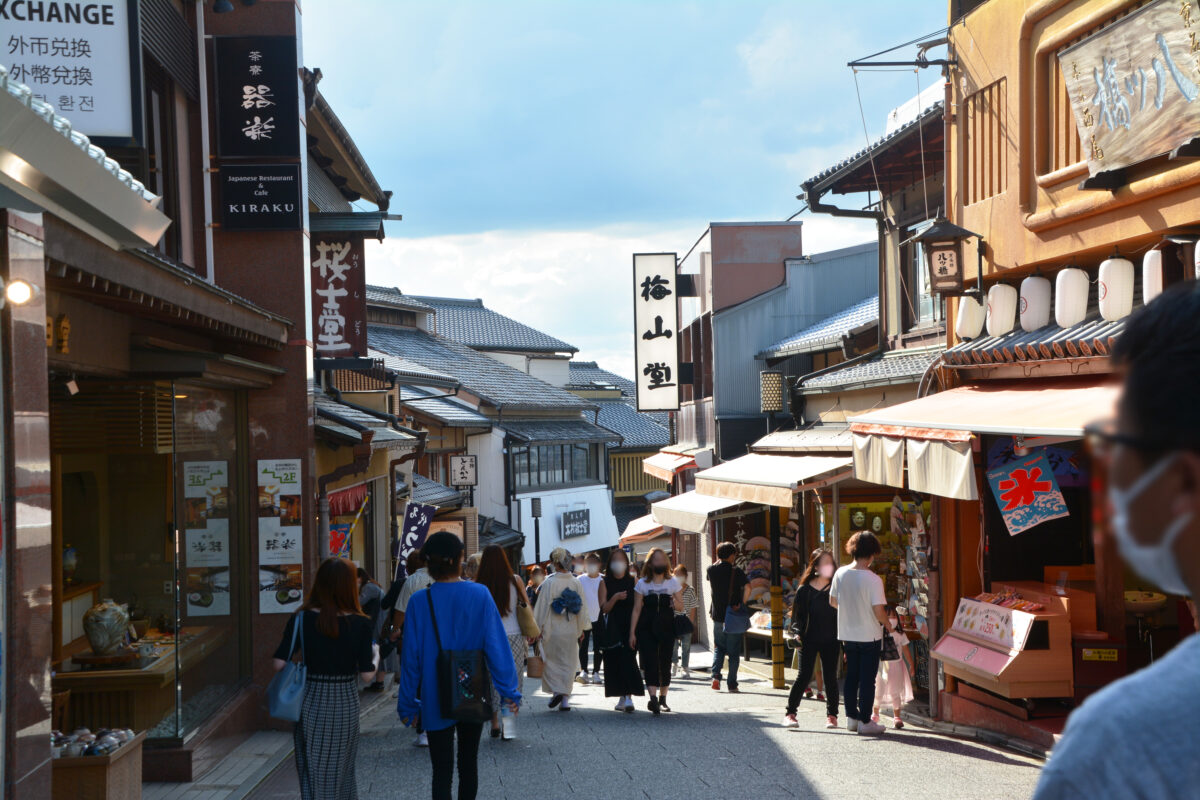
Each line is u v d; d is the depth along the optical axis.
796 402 17.89
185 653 8.56
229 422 10.59
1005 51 10.16
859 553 9.78
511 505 37.22
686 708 12.41
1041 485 8.59
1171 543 0.96
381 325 39.06
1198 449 0.94
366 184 17.77
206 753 8.66
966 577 10.49
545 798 7.51
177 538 8.44
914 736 9.64
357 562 16.97
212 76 10.94
